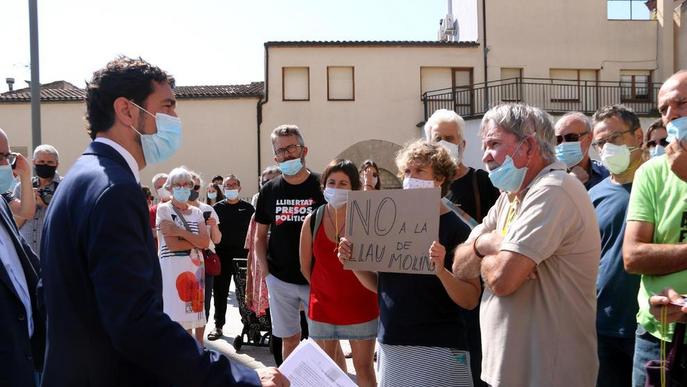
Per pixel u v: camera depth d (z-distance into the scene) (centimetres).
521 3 2278
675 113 273
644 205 293
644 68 2328
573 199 253
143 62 223
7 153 431
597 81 2308
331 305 445
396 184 1725
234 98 2142
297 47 2159
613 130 377
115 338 179
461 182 416
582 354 253
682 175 262
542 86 2277
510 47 2264
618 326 338
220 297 805
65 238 194
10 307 299
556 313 252
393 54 2198
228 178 855
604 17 2317
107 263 183
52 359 194
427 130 430
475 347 363
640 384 297
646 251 280
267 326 727
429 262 302
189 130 2136
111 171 200
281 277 513
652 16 2414
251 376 198
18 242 332
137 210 194
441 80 2236
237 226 824
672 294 257
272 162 2139
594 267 258
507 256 249
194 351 188
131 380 199
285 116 2153
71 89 2378
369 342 446
